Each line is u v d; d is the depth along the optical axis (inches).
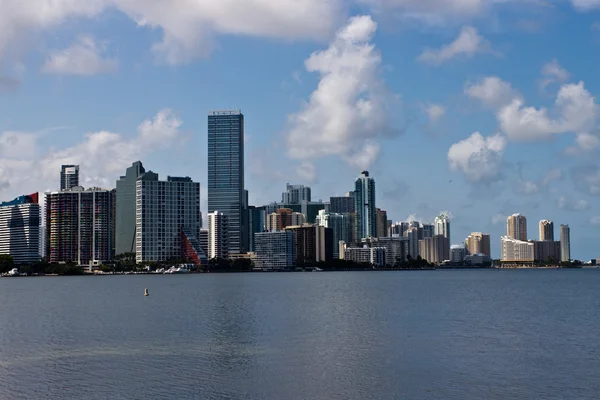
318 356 4790.8
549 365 4461.1
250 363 4559.5
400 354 4859.7
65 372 4347.9
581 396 3713.1
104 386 3971.5
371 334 5905.5
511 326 6515.8
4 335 6072.8
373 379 4087.1
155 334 5984.3
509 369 4343.0
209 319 7234.3
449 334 5900.6
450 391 3814.0
